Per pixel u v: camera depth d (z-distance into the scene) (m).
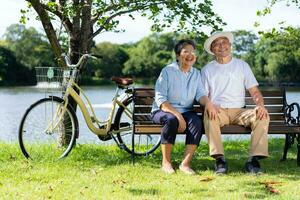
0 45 83.25
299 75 67.94
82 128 12.88
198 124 5.72
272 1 8.48
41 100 6.27
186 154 5.73
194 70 6.05
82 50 7.49
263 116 5.74
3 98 38.91
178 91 5.91
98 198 4.52
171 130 5.66
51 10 7.36
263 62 69.38
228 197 4.55
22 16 7.90
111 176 5.44
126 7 7.62
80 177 5.38
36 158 6.28
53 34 7.34
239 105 6.09
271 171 5.81
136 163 6.20
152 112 6.02
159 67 95.12
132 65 95.50
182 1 7.73
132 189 4.86
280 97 6.53
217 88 6.06
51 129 6.37
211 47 6.13
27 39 83.88
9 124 17.86
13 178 5.26
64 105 6.37
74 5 7.25
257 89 6.10
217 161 5.72
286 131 6.03
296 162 6.39
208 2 7.75
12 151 6.74
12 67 83.06
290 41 9.25
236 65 6.10
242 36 69.50
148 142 7.55
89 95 44.97
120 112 6.75
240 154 7.10
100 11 7.60
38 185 4.98
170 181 5.23
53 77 6.42
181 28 8.13
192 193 4.72
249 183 5.15
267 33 8.61
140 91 6.52
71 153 6.73
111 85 85.75
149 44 96.31
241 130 5.90
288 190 4.87
